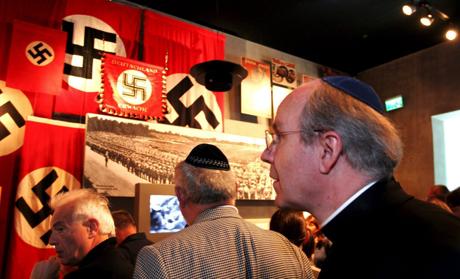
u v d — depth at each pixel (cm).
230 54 488
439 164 500
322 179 62
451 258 47
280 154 67
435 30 478
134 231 229
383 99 572
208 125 423
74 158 332
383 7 427
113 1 399
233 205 111
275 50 539
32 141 314
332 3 419
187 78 416
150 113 376
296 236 190
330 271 59
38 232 303
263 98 487
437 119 512
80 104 348
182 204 111
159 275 86
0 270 292
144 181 357
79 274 117
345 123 60
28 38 322
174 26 417
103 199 142
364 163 59
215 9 429
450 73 493
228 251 95
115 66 363
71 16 355
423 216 54
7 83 308
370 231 56
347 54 556
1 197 301
